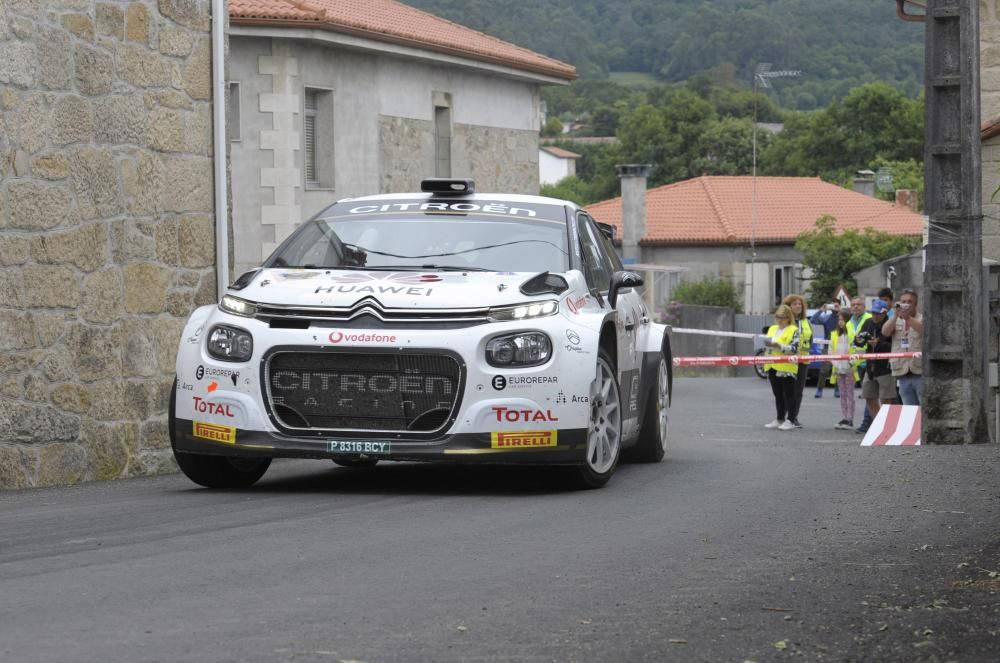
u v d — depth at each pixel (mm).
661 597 8078
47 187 15438
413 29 44156
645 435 16156
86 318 16000
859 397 45625
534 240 13922
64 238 15664
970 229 21766
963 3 21406
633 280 14594
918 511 11875
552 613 7621
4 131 14844
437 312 12281
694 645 6961
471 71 47281
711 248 87062
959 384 21938
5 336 14844
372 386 12234
